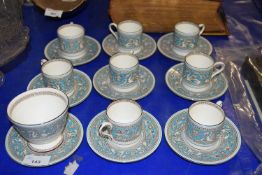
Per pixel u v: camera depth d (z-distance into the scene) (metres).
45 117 0.64
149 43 0.90
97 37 0.94
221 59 0.86
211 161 0.60
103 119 0.67
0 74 0.81
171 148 0.63
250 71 0.77
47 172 0.60
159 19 0.92
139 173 0.60
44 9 0.95
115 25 0.86
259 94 0.73
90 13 1.03
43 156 0.61
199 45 0.89
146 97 0.76
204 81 0.74
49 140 0.61
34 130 0.57
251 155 0.64
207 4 0.88
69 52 0.83
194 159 0.61
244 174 0.61
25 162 0.60
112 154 0.62
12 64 0.84
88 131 0.65
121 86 0.74
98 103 0.74
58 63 0.75
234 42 0.92
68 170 0.60
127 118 0.66
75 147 0.62
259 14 1.03
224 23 0.94
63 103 0.62
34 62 0.85
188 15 0.90
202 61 0.78
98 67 0.84
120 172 0.61
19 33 0.87
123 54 0.77
